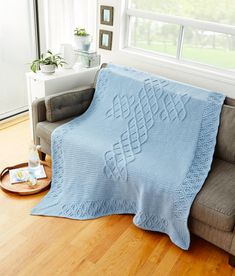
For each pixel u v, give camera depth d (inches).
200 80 106.4
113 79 105.3
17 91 140.7
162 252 79.0
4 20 125.4
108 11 116.4
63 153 94.7
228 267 76.1
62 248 78.2
